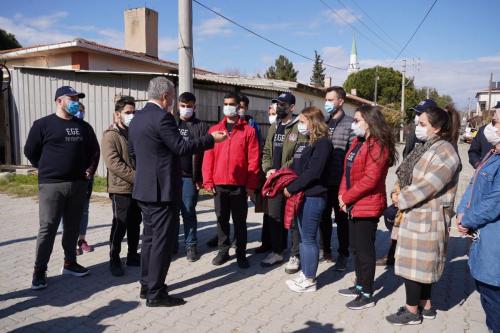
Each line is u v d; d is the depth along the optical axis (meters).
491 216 2.57
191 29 7.17
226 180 4.61
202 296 3.97
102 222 6.79
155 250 3.63
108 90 10.56
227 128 4.76
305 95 19.00
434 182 3.04
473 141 5.27
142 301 3.82
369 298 3.74
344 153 4.61
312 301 3.90
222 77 15.88
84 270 4.43
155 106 3.62
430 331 3.34
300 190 3.93
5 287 4.07
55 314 3.53
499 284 2.58
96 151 4.48
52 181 3.91
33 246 5.45
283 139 4.79
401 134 33.59
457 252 5.44
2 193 9.16
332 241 5.95
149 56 16.53
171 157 3.60
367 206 3.58
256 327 3.37
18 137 11.98
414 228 3.21
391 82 45.59
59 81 11.14
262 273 4.61
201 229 6.43
